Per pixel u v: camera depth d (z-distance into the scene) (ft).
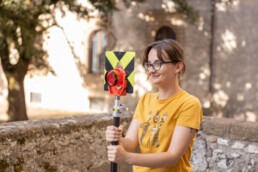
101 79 41.24
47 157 9.75
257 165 9.87
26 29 28.02
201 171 11.14
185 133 5.70
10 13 27.09
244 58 35.76
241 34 35.78
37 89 44.83
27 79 45.24
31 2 30.30
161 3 38.19
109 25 40.55
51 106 44.21
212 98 37.14
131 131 6.57
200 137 11.13
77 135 10.55
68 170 10.26
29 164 9.30
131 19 39.58
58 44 43.29
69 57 42.88
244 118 35.96
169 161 5.61
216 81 36.91
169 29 38.50
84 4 40.78
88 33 41.65
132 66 5.87
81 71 42.34
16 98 33.32
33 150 9.44
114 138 5.65
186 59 37.68
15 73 33.01
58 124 10.05
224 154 10.61
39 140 9.59
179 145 5.67
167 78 5.96
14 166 8.98
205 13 36.96
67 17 42.57
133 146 6.44
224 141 10.59
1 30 27.86
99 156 11.17
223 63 36.60
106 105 41.14
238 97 36.11
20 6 27.04
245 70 35.76
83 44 41.98
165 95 6.13
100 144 11.19
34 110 43.16
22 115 33.71
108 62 6.11
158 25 38.37
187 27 37.42
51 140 9.87
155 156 5.56
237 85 36.14
